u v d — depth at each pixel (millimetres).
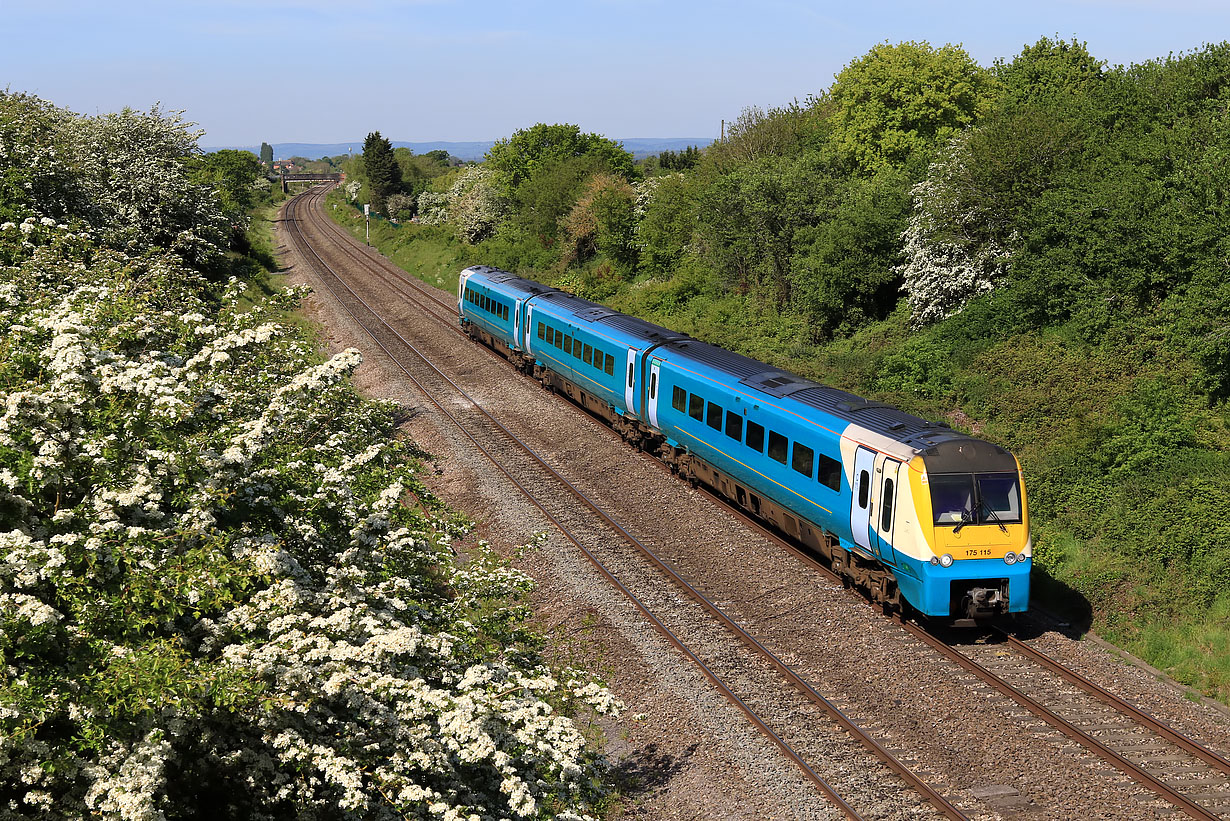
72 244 14086
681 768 11961
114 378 7797
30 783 6320
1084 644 15227
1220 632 14938
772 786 11375
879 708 13055
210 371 9438
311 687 7438
